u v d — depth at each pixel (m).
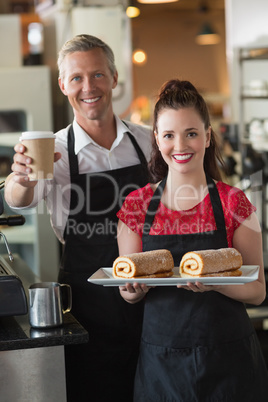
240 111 5.00
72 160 2.48
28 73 3.91
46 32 4.22
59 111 4.14
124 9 4.02
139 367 1.98
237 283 1.73
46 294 1.84
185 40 13.27
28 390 1.79
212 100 10.42
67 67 2.41
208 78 13.38
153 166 2.06
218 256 1.81
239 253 1.86
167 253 1.88
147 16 13.15
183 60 13.32
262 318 3.19
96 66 2.39
